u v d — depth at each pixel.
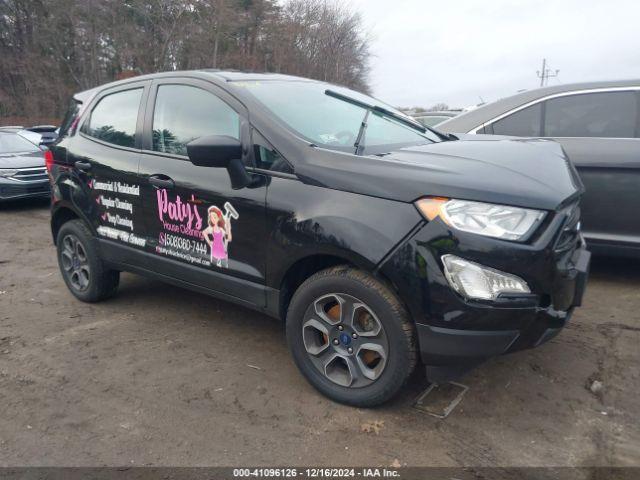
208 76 3.53
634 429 2.65
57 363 3.48
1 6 34.31
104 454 2.57
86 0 33.06
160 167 3.56
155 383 3.20
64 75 35.81
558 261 2.57
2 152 9.98
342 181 2.73
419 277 2.49
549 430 2.66
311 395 3.02
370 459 2.49
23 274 5.52
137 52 33.56
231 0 34.97
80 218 4.36
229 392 3.08
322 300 2.88
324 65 38.00
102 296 4.46
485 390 3.02
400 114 4.18
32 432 2.75
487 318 2.44
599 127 4.48
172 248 3.56
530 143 3.40
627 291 4.43
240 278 3.19
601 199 4.34
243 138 3.16
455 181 2.51
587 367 3.24
